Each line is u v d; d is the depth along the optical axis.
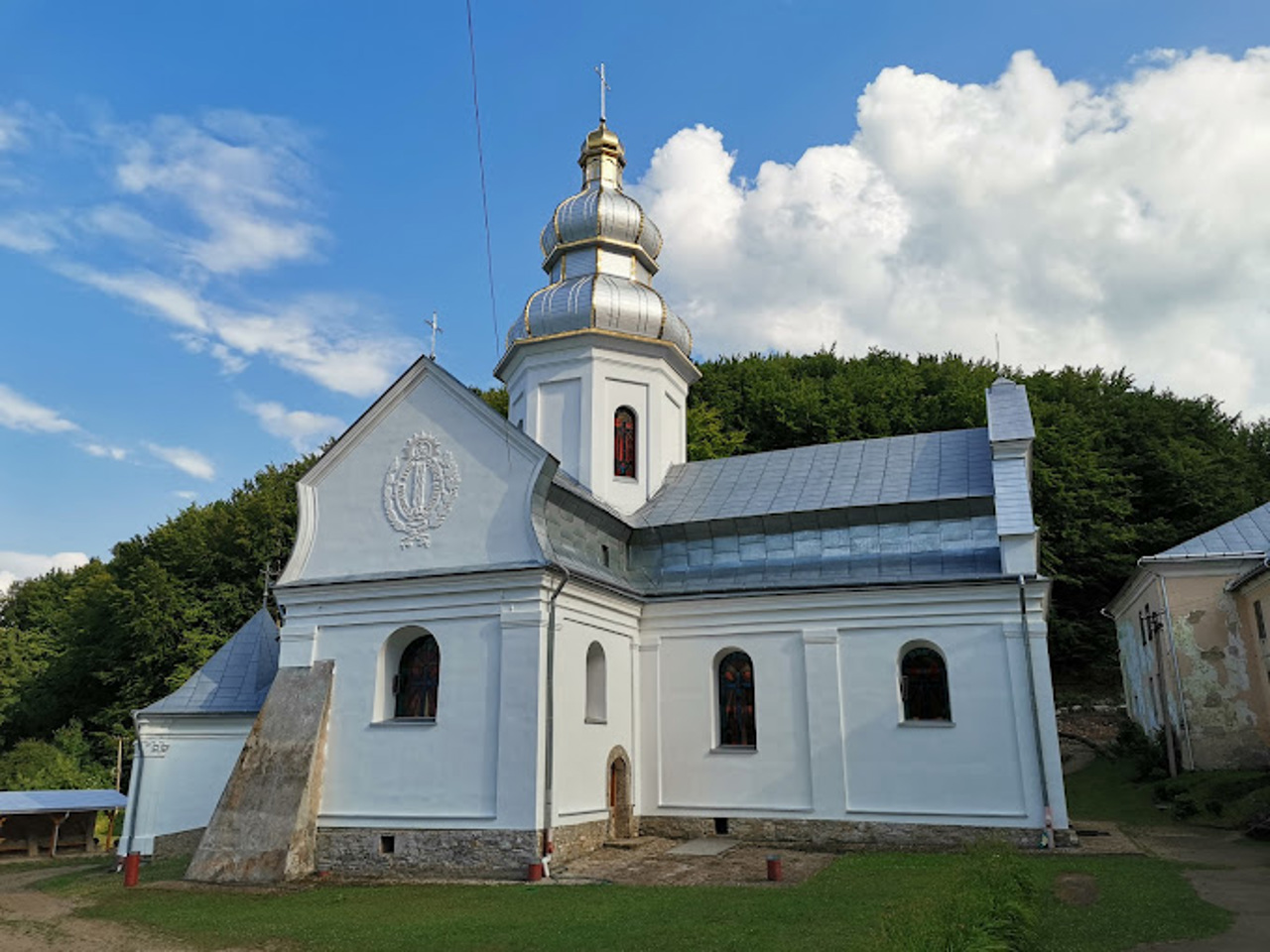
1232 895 16.16
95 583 57.44
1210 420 58.09
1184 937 13.39
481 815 20.91
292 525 53.12
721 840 24.00
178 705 26.28
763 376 60.81
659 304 30.89
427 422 24.25
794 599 24.92
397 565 23.47
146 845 25.25
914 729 23.36
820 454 29.81
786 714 24.52
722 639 25.52
